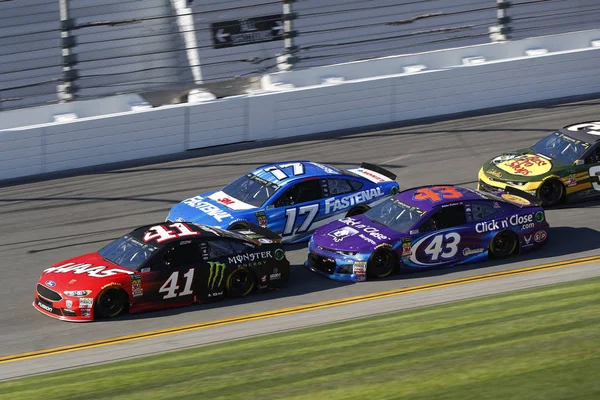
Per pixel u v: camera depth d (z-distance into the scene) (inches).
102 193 2640.3
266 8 3575.3
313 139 3097.9
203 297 1824.6
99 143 2874.0
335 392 1187.9
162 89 3122.5
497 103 3376.0
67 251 2201.0
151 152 2952.8
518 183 2385.6
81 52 3152.1
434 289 1843.0
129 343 1589.6
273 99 3073.3
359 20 3597.4
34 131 2780.5
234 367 1364.4
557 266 1963.6
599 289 1702.8
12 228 2383.1
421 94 3265.3
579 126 2581.2
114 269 1776.6
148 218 2428.6
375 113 3223.4
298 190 2207.2
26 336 1657.2
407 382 1203.2
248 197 2215.8
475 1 3900.1
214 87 3174.2
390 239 1945.1
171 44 3427.7
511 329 1448.1
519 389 1125.1
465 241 2009.1
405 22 3631.9
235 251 1860.2
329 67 3302.2
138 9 3503.9
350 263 1929.1
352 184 2282.2
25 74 3201.3
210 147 3026.6
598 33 3654.0
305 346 1461.6
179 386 1282.0
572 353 1262.3
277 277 1903.3
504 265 1999.3
